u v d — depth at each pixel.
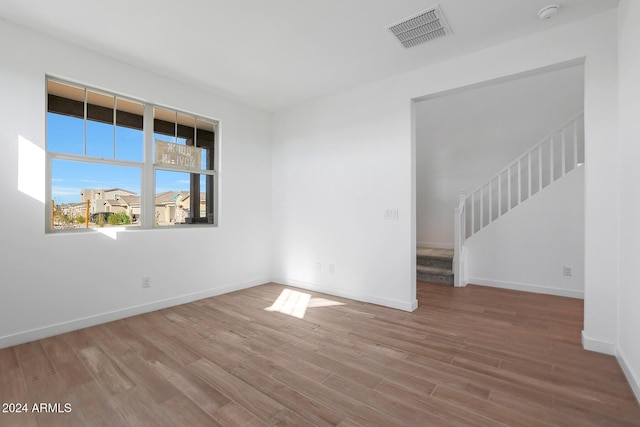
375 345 2.51
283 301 3.73
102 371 2.10
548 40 2.55
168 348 2.46
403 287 3.40
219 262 4.03
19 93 2.54
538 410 1.68
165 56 3.04
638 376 1.77
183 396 1.83
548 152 4.72
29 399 1.79
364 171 3.71
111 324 2.97
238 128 4.26
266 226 4.66
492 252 4.41
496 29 2.56
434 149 5.74
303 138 4.34
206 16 2.41
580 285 3.80
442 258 4.72
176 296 3.58
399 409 1.70
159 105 3.49
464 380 1.99
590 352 2.35
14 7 2.30
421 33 2.64
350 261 3.84
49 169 2.79
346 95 3.88
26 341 2.54
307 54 3.00
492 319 3.09
